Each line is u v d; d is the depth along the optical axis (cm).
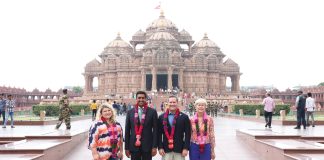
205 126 1515
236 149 2628
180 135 1488
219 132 3878
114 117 1349
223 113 8512
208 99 12362
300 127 3809
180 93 12425
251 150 2581
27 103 15950
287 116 6762
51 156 1969
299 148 1925
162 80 14938
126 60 14612
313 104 3972
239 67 15950
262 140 2461
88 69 16050
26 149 1831
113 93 14950
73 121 5631
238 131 3325
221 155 2377
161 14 17162
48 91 16775
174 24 17262
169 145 1477
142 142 1483
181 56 15162
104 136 1310
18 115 6209
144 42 17038
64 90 3384
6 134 2873
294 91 16025
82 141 3158
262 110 7538
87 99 11794
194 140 1514
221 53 16325
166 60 13488
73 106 7569
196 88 14562
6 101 3794
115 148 1320
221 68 15588
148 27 17062
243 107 7662
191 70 14562
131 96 12650
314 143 2222
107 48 16738
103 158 1303
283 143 2233
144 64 13912
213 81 15075
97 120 1332
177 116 1494
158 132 1509
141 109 1515
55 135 2583
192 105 8112
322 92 13462
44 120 4466
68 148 2480
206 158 1509
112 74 15062
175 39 15325
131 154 1509
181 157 1495
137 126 1492
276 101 10838
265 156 2248
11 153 1814
